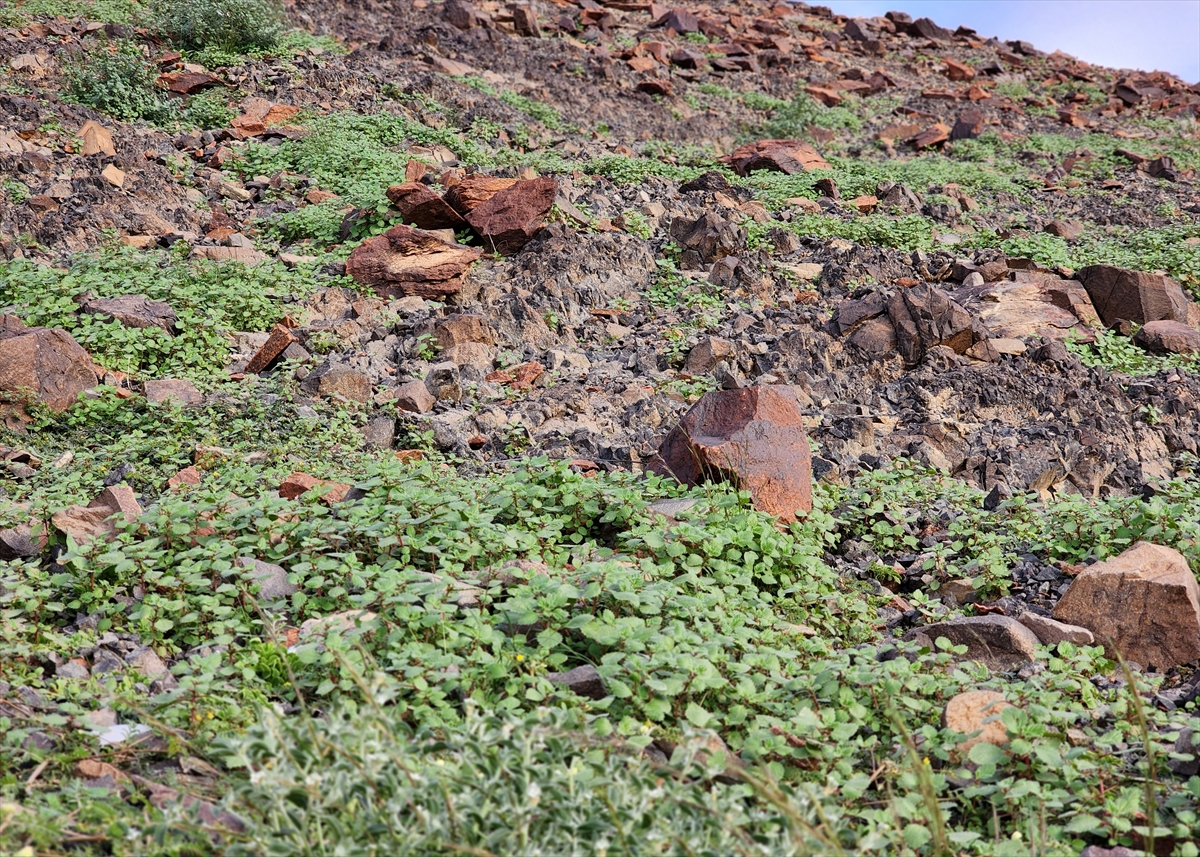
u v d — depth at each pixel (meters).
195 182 15.81
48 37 20.30
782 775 4.40
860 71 32.09
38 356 9.16
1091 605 6.14
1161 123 30.27
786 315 12.34
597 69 26.00
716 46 31.42
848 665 5.29
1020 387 10.66
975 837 3.99
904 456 9.34
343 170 16.44
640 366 11.02
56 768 4.26
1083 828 4.12
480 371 10.66
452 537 6.25
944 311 11.48
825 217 16.33
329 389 9.73
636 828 3.52
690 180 18.11
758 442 7.62
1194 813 4.32
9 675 4.91
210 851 3.64
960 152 25.52
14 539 6.50
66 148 15.82
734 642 5.31
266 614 5.36
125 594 5.95
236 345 11.01
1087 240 17.66
